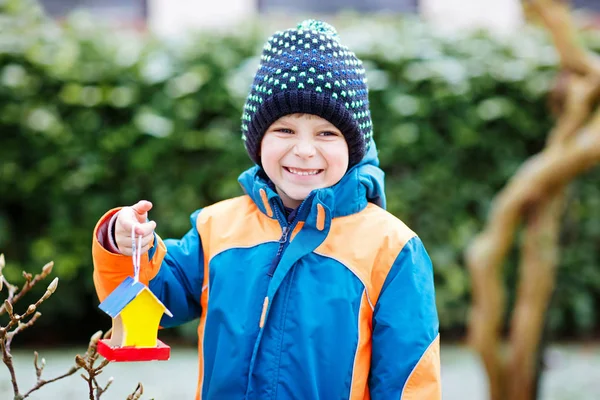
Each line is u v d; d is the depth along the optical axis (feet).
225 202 6.34
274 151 5.76
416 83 15.20
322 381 5.55
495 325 10.44
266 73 5.77
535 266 10.50
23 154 14.69
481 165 15.87
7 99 14.40
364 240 5.77
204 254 6.15
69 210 14.89
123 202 15.02
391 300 5.67
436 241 15.52
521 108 15.67
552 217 10.50
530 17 10.94
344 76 5.73
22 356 14.21
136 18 18.40
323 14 19.15
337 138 5.75
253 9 18.63
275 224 5.92
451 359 14.92
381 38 15.46
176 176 14.96
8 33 14.64
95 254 5.65
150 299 5.29
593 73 10.26
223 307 5.80
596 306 17.07
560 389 13.12
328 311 5.60
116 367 13.33
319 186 5.77
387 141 15.10
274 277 5.66
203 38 15.16
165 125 14.61
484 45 15.69
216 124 14.94
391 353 5.61
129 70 14.76
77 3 18.44
